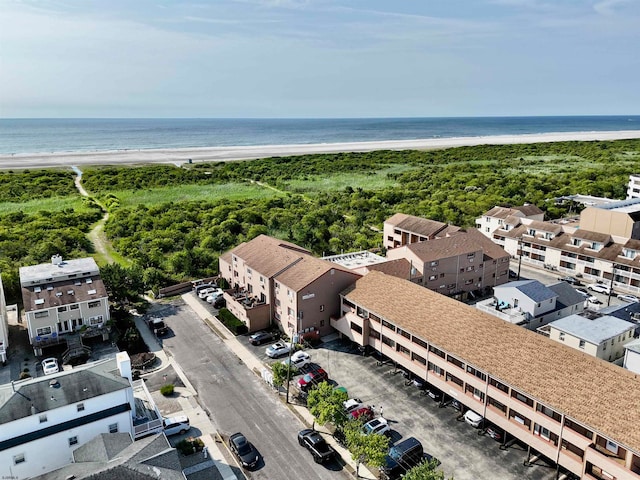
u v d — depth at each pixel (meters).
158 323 60.94
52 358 52.72
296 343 55.44
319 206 134.62
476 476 36.53
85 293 57.84
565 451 35.12
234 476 36.62
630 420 31.94
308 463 38.25
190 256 83.75
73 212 124.56
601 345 45.16
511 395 38.78
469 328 45.12
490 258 76.12
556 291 60.69
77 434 34.97
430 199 142.75
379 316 51.53
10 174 176.75
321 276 57.31
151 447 31.48
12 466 32.78
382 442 35.03
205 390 48.34
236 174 198.62
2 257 86.06
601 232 85.12
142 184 170.88
